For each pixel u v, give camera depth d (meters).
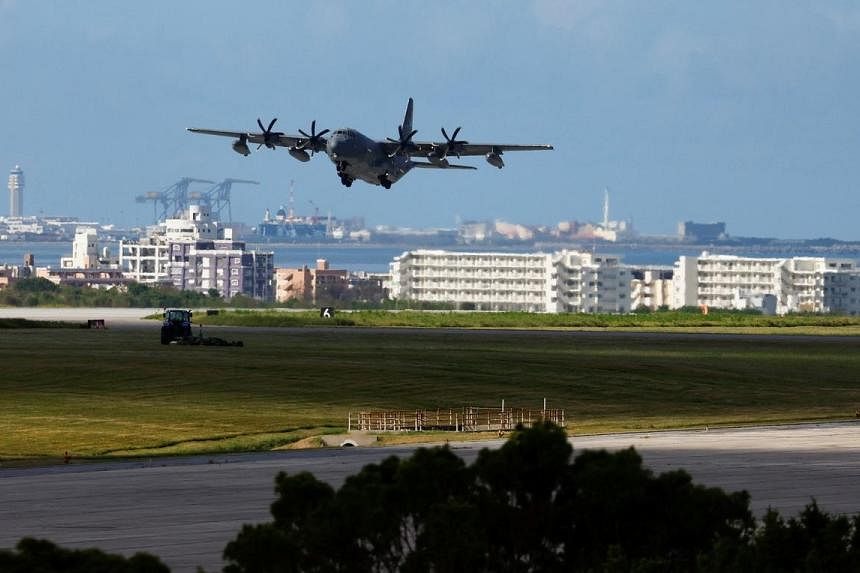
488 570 95.00
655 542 94.69
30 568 79.44
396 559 93.44
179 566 114.31
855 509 145.00
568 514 95.75
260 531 88.06
